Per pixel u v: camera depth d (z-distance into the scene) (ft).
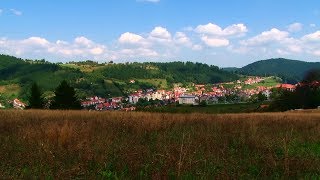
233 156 32.01
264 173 25.12
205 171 24.82
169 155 26.84
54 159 27.53
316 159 30.30
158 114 79.05
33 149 30.94
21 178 22.33
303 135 49.60
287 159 27.32
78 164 25.16
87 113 82.99
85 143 33.22
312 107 330.54
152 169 24.89
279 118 77.51
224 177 23.26
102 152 30.19
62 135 36.22
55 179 22.38
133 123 53.57
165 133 46.06
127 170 25.66
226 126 56.49
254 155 32.89
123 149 30.78
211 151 32.63
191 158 26.89
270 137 43.01
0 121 56.54
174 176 23.71
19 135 38.81
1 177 21.72
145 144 37.45
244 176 24.71
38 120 59.21
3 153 29.14
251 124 56.29
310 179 24.48
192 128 51.75
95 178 23.20
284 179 24.44
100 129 47.01
